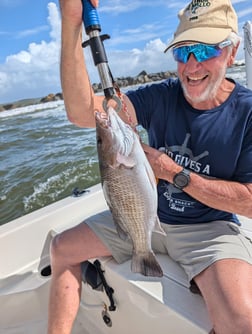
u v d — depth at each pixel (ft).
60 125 41.34
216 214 5.49
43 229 7.34
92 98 5.24
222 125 5.19
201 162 5.31
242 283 4.29
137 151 4.14
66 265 5.66
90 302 6.39
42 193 21.36
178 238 5.46
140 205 4.24
